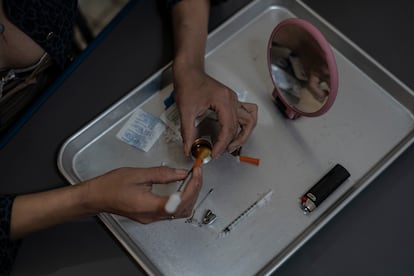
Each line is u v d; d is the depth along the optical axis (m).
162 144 0.82
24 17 0.83
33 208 0.72
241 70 0.89
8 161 0.81
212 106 0.79
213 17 0.93
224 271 0.71
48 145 0.82
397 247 0.73
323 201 0.76
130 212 0.67
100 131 0.84
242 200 0.76
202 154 0.78
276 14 0.95
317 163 0.79
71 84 0.86
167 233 0.75
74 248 0.74
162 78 0.87
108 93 0.86
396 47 0.89
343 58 0.90
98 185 0.70
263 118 0.84
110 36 0.90
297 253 0.73
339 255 0.72
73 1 0.95
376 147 0.80
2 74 0.90
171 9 0.90
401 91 0.84
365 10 0.93
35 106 0.85
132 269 0.73
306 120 0.83
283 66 0.77
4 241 0.71
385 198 0.76
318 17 0.90
